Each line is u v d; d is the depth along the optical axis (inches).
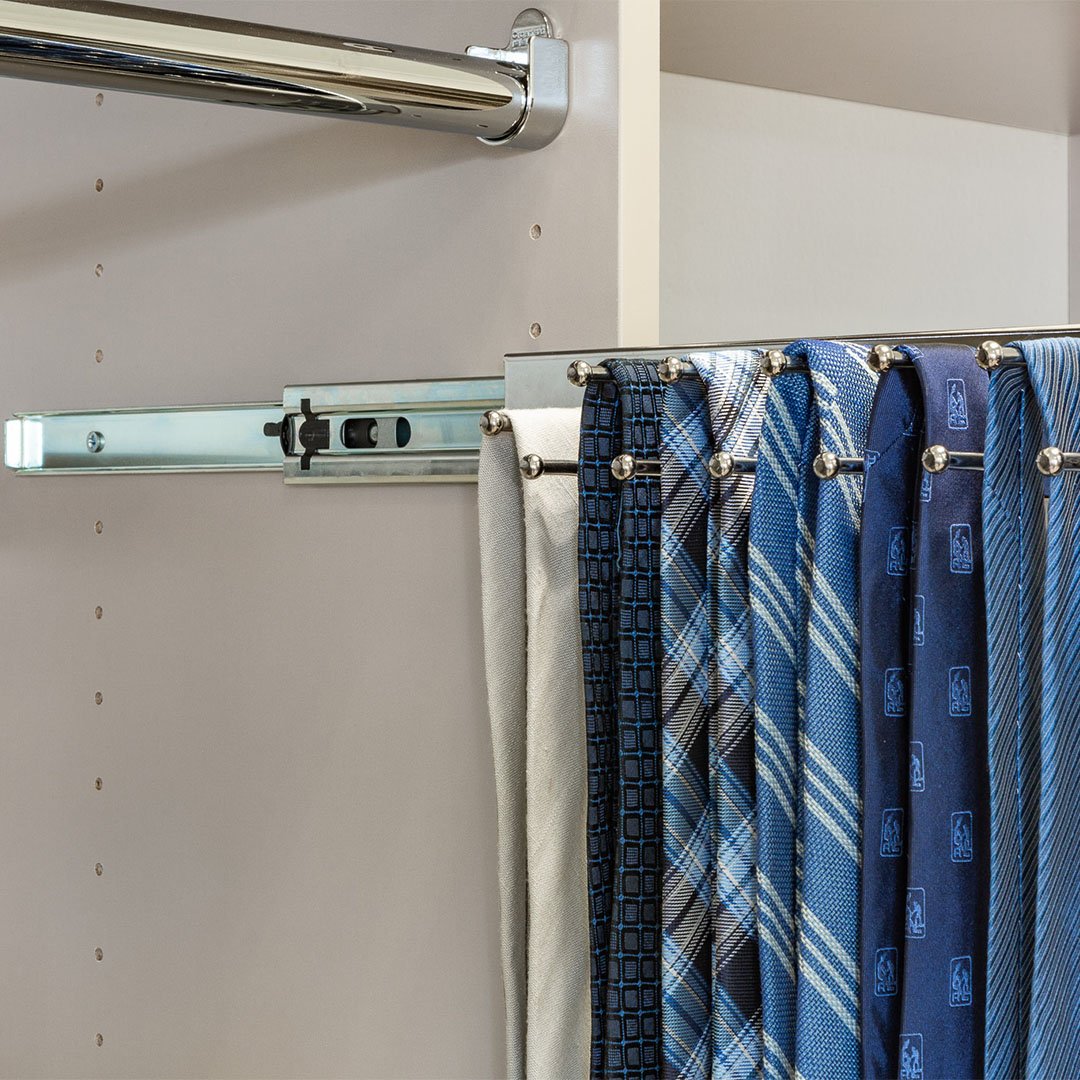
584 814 26.6
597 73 29.9
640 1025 24.7
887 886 22.0
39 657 44.6
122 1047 42.3
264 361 37.6
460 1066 33.7
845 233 49.5
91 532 42.8
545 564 26.2
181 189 39.6
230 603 38.7
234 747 38.8
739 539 23.6
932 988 21.4
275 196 37.1
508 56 30.3
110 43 25.6
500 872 27.2
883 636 21.9
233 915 39.0
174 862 40.6
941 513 21.4
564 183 30.6
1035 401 20.6
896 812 22.0
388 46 28.3
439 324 33.5
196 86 26.6
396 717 34.9
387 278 34.5
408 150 33.9
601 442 25.1
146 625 41.1
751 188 47.1
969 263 53.0
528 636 26.2
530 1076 26.4
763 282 47.4
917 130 51.3
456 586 33.5
